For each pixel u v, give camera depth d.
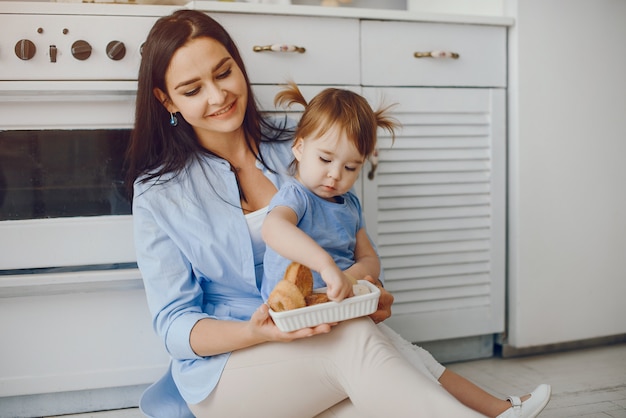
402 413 1.00
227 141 1.42
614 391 1.62
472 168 1.84
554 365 1.84
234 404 1.17
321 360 1.11
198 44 1.29
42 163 1.57
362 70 1.71
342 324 1.11
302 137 1.27
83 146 1.58
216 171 1.38
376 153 1.73
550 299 1.90
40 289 1.53
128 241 1.60
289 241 1.10
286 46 1.61
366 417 1.12
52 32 1.51
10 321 1.57
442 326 1.85
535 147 1.85
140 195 1.33
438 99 1.79
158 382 1.31
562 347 1.96
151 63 1.32
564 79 1.86
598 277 1.95
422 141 1.79
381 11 1.69
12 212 1.56
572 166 1.89
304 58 1.66
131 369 1.63
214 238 1.31
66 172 1.58
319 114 1.23
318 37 1.67
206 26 1.33
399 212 1.79
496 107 1.84
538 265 1.88
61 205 1.58
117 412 1.63
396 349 1.12
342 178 1.24
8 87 1.49
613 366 1.81
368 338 1.08
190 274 1.31
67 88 1.51
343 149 1.21
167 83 1.32
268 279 1.25
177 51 1.29
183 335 1.20
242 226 1.33
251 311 1.31
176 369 1.27
